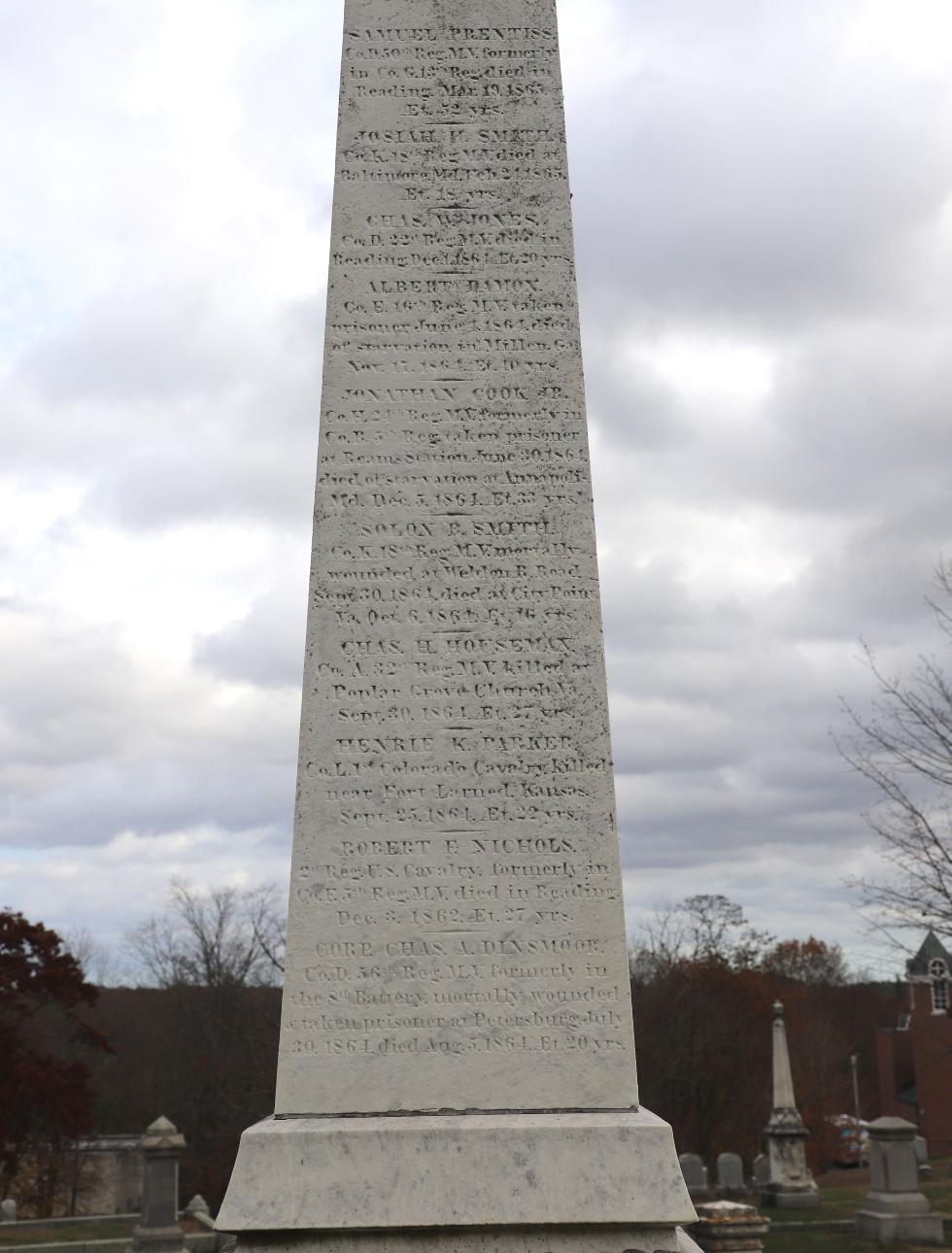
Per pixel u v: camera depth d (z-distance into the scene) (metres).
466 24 8.45
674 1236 6.34
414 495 7.64
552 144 8.25
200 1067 44.16
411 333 7.90
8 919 41.06
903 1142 23.48
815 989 76.19
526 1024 6.88
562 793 7.20
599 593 7.51
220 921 84.62
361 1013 6.87
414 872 7.07
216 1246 25.23
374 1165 6.37
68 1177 49.66
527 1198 6.31
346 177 8.16
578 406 7.80
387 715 7.30
